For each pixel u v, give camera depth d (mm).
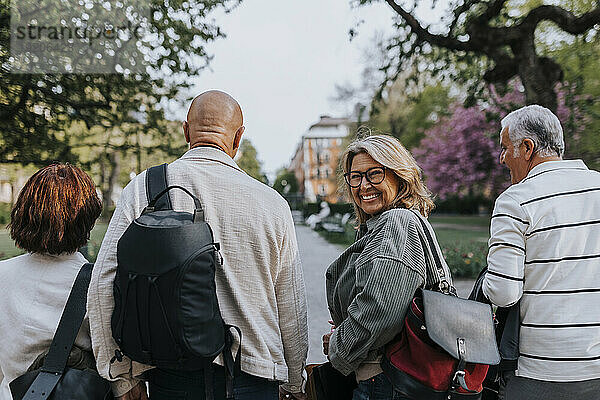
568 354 1921
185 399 1827
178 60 9922
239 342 1845
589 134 12805
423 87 13539
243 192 1931
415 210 2094
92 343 1794
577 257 1959
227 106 2084
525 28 9734
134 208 1891
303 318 2072
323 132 90375
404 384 1829
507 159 2275
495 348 1808
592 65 13773
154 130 11758
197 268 1620
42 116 9711
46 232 1883
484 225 32750
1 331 1875
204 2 9430
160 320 1612
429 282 1988
